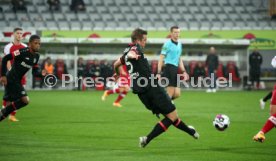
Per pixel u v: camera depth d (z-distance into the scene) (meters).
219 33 99.12
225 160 25.20
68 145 29.55
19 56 34.09
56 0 113.44
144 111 52.28
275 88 28.56
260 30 98.88
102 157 25.75
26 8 112.75
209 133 35.28
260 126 39.62
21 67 34.31
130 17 115.44
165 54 43.91
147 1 120.56
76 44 95.00
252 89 96.56
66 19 111.88
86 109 54.19
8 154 26.44
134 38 28.17
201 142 31.05
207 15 118.38
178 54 44.28
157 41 95.69
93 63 91.38
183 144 30.22
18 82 34.50
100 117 45.88
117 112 51.00
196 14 118.44
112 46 97.06
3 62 33.94
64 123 40.69
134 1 119.94
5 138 32.19
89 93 83.81
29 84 95.12
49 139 31.88
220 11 120.06
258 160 25.22
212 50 89.69
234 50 99.69
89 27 108.81
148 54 97.50
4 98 35.09
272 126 27.89
